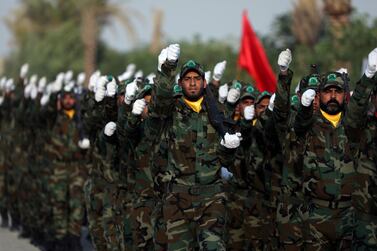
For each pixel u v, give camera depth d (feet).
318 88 85.61
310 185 83.87
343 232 83.82
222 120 84.17
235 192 98.89
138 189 93.81
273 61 199.62
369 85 78.95
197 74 84.17
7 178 158.61
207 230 83.10
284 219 86.12
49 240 132.26
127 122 91.35
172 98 83.71
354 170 83.20
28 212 144.15
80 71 462.19
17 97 152.15
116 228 101.86
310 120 82.79
